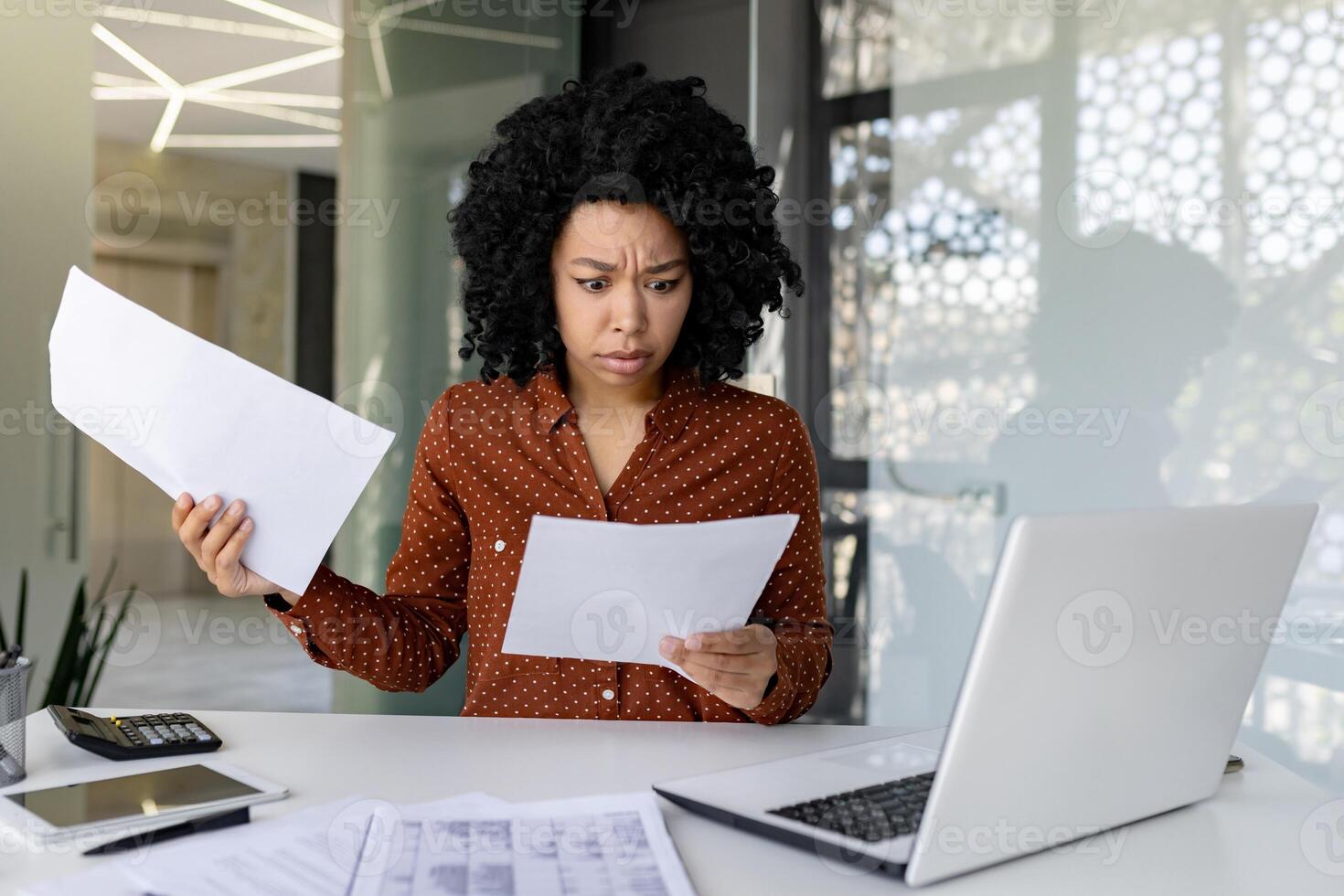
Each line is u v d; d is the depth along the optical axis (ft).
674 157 4.16
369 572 9.42
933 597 8.45
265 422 3.24
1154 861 2.56
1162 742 2.75
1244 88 7.25
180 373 3.21
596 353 4.15
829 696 8.84
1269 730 7.21
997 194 8.18
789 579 4.48
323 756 3.31
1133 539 2.43
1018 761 2.41
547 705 4.22
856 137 8.74
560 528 3.14
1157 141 7.57
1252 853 2.62
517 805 2.72
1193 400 7.47
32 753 3.26
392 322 9.46
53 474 9.95
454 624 4.51
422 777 3.10
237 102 17.53
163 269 21.26
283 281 22.62
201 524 3.27
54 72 9.89
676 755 3.39
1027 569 2.25
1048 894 2.35
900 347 8.59
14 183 9.68
